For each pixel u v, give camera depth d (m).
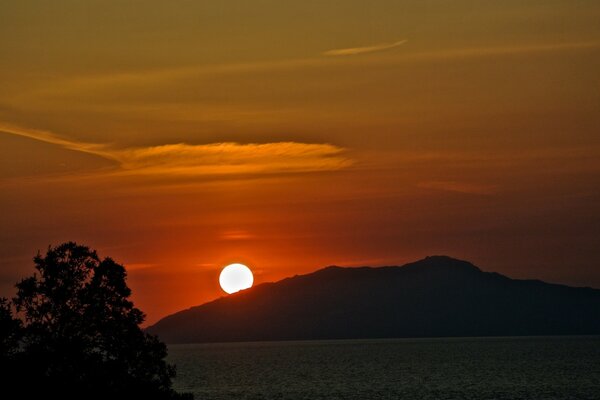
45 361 80.44
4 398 75.88
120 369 83.44
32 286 85.19
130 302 87.94
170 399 83.38
